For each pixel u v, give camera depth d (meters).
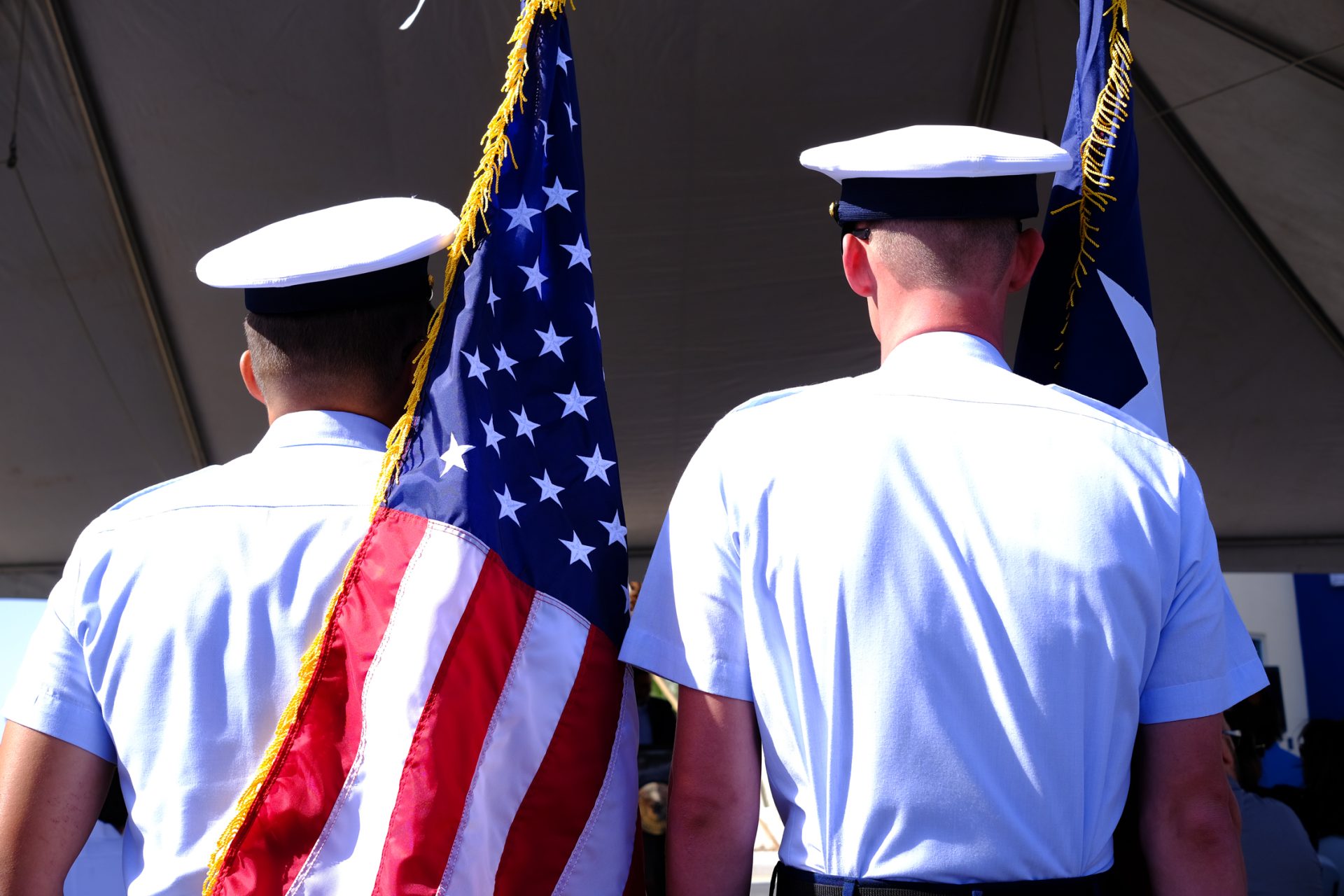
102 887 2.03
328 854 1.15
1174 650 1.17
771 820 4.25
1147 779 1.17
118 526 1.29
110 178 4.36
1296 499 6.10
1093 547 1.13
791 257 5.06
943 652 1.12
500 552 1.28
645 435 5.97
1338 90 4.08
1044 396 1.22
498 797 1.24
